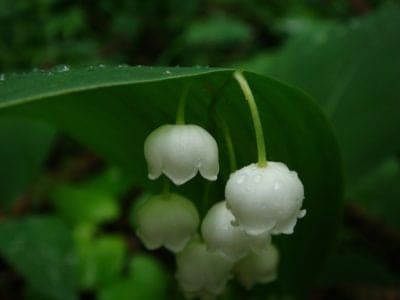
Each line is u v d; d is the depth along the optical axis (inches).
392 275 3.3
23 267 3.2
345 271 3.1
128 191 4.8
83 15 6.8
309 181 2.2
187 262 2.0
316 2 7.9
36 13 6.2
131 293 3.9
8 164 3.7
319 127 1.9
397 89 3.0
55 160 5.2
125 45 6.9
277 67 3.3
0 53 6.0
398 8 3.3
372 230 3.3
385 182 3.6
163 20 7.0
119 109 2.0
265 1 7.7
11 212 4.1
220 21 6.7
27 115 2.2
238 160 2.1
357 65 3.1
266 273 2.2
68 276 3.2
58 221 3.4
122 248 4.0
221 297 2.7
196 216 2.0
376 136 2.9
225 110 2.0
